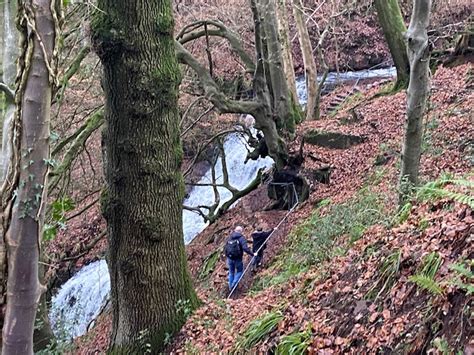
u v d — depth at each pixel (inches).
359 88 1021.2
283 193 613.0
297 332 213.6
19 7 98.8
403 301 172.4
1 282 110.4
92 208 711.1
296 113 789.9
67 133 541.3
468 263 154.6
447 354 134.2
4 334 106.1
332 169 578.6
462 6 932.6
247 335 246.4
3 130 129.2
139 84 283.9
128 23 278.4
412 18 258.5
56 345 391.5
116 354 313.3
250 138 679.7
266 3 617.9
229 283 474.0
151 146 294.5
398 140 561.9
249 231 581.3
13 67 135.5
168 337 306.2
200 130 746.8
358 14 1201.4
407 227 219.5
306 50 861.8
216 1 867.4
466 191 218.7
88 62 527.2
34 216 102.3
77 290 745.0
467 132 458.9
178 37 597.6
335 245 368.5
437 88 617.9
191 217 911.0
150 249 302.4
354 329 184.2
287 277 363.9
